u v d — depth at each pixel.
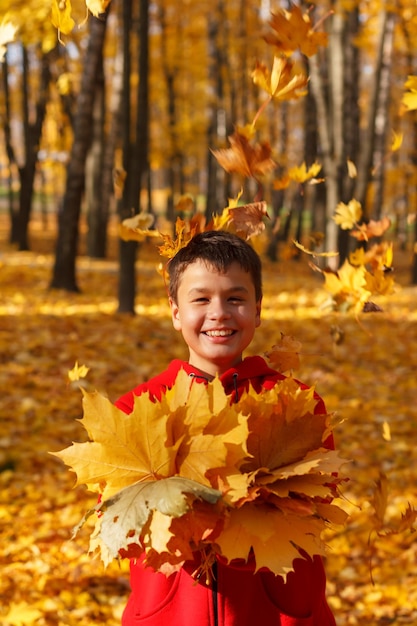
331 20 12.65
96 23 11.05
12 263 15.51
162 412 1.27
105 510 1.20
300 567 1.60
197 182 38.19
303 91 1.71
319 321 10.23
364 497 4.91
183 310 1.66
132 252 9.93
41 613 3.35
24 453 5.30
